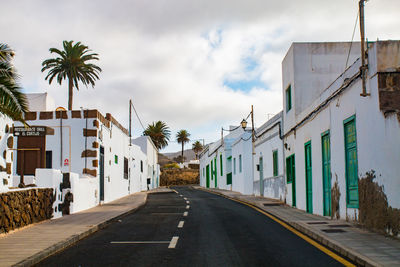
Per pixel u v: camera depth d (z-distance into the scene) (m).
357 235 10.40
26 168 18.56
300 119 18.81
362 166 11.42
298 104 19.34
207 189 49.22
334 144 13.98
